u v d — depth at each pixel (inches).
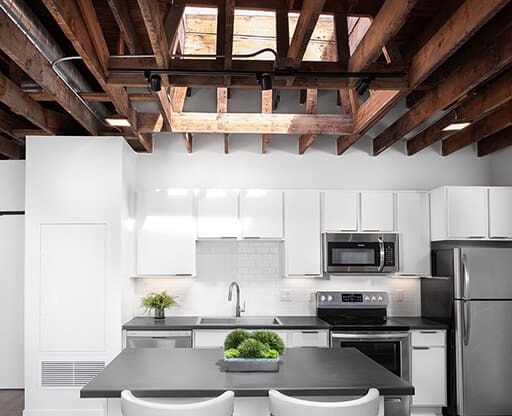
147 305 237.6
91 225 223.6
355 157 261.7
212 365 140.4
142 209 239.9
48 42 140.8
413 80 157.5
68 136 225.1
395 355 225.6
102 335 221.1
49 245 223.1
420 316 257.0
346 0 164.1
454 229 234.4
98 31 147.7
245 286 254.4
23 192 260.2
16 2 119.0
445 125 210.2
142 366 139.2
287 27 161.0
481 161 265.3
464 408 219.8
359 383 121.3
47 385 220.1
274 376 127.9
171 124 211.3
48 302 221.9
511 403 221.1
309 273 241.3
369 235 240.8
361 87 159.8
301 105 259.1
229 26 131.0
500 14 157.5
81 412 219.5
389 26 127.0
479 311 222.4
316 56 227.6
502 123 214.4
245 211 240.8
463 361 220.5
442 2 166.9
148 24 125.1
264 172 259.8
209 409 109.3
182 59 158.4
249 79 166.2
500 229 236.1
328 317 248.5
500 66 145.3
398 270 242.5
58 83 180.2
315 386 118.5
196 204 241.1
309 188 260.4
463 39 128.4
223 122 217.3
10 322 259.0
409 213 244.8
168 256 238.4
